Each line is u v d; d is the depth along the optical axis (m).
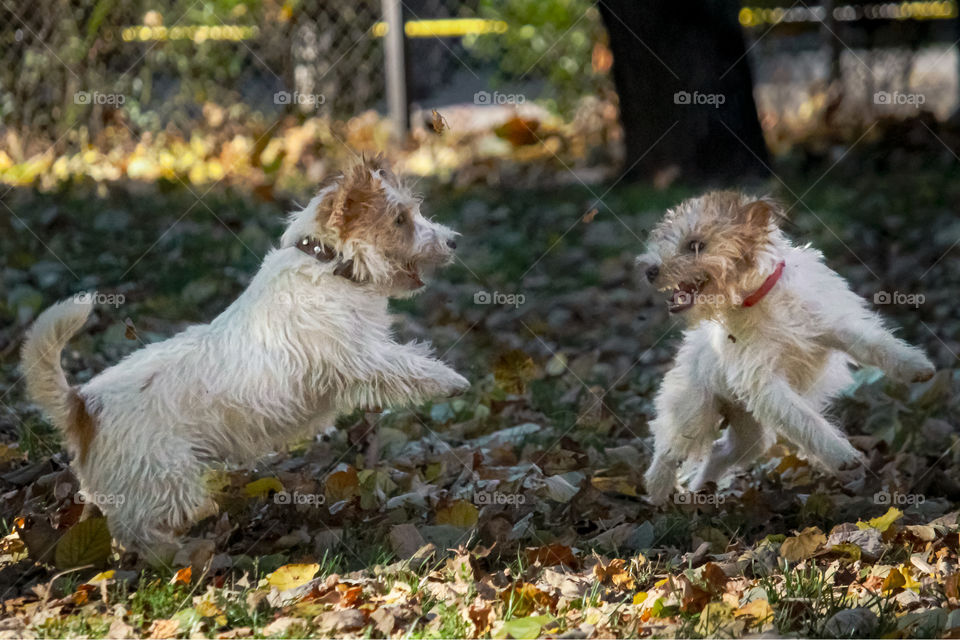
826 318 8.16
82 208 17.52
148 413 7.13
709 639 5.85
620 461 9.47
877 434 9.80
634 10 19.61
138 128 21.02
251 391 7.41
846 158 21.28
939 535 7.32
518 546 7.30
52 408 7.08
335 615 6.10
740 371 8.19
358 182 7.79
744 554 7.06
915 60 25.86
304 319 7.59
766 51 26.80
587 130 24.39
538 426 10.28
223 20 21.42
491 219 17.75
